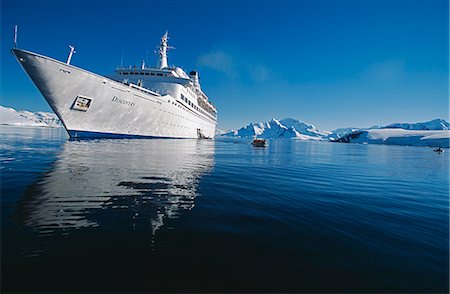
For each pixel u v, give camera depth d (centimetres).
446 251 477
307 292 332
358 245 487
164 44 4484
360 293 337
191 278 349
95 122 2984
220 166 1606
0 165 1200
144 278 343
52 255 389
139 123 3459
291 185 1090
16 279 327
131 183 944
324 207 753
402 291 345
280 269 384
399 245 496
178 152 2308
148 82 4022
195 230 520
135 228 514
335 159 2836
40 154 1656
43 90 2494
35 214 568
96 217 568
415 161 3039
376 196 957
